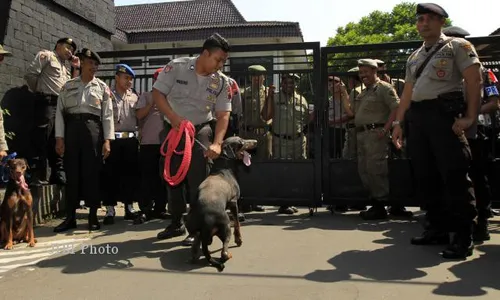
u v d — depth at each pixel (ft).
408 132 14.02
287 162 18.12
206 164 12.83
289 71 18.13
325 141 17.93
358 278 9.85
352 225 15.76
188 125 12.23
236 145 12.63
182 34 54.90
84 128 15.30
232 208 12.55
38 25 19.06
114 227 16.05
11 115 17.44
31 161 17.74
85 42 22.45
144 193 17.10
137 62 19.99
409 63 12.35
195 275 10.25
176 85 12.76
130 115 17.56
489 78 13.46
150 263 11.27
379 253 11.88
